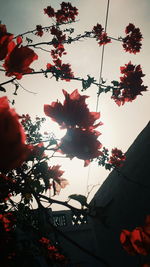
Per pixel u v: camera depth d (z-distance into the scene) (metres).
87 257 11.60
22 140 0.27
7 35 0.51
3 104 0.29
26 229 2.08
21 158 0.26
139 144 8.32
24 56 0.53
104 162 5.77
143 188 7.94
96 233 11.95
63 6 5.21
